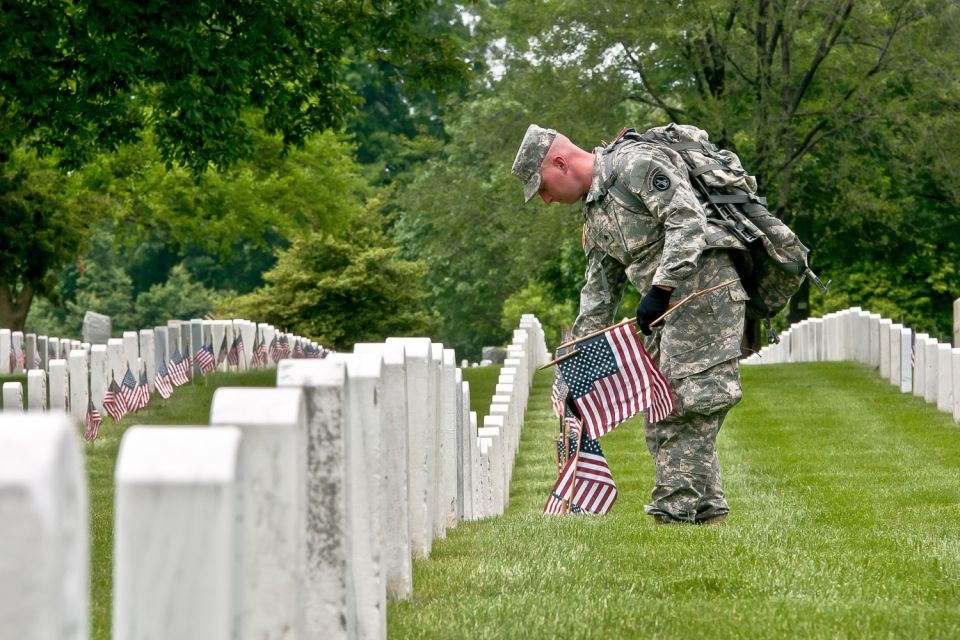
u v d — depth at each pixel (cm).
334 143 8988
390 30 5819
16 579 414
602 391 2103
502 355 11975
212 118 4806
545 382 6488
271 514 719
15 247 8444
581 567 1630
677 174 2000
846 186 8062
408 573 1358
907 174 8119
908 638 1234
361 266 12950
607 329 2108
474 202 8688
